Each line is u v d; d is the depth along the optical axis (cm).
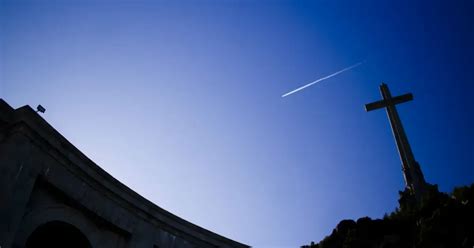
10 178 1318
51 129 1501
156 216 1911
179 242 1980
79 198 1579
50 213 1469
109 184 1720
